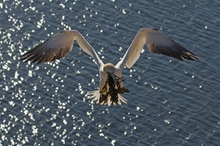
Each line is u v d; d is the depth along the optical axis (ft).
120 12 199.82
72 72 180.14
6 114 167.53
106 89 47.91
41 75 179.52
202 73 180.04
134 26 194.49
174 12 199.21
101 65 47.88
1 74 180.24
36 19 199.52
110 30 193.16
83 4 203.72
